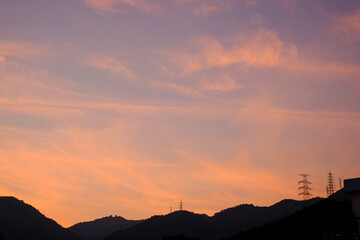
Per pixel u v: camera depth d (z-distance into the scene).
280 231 139.75
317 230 122.56
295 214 159.88
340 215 131.75
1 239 170.12
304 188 167.75
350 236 87.62
